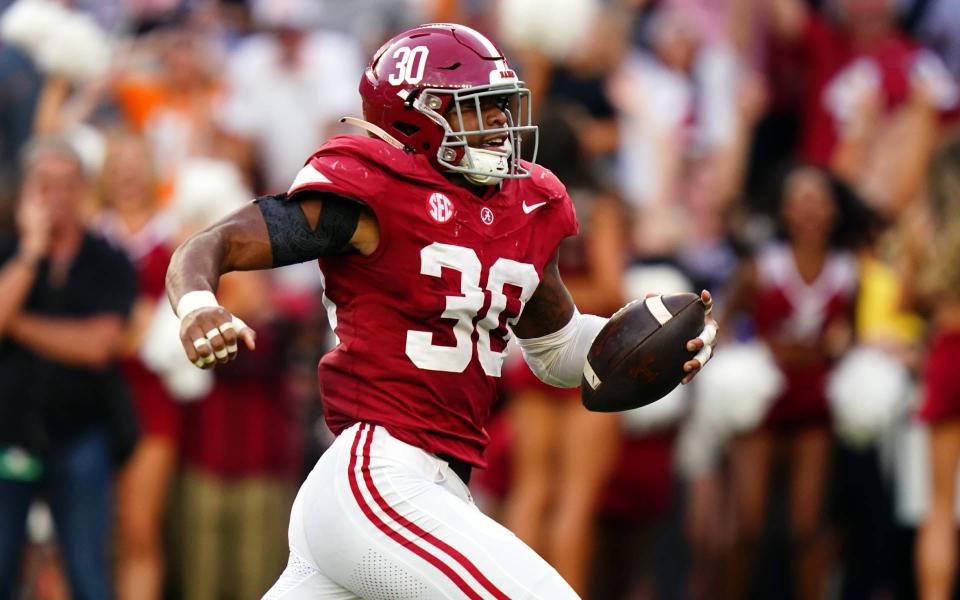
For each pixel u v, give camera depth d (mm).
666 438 24594
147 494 23828
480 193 13445
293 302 25859
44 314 22625
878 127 31250
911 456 25156
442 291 13031
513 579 12578
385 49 13609
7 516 22547
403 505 12828
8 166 26547
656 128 29219
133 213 24641
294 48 30625
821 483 26219
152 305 24141
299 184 12766
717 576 26484
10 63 30000
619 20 29797
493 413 24969
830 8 32031
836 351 26234
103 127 28672
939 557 23094
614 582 25016
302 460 25578
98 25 32875
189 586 24578
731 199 30016
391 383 13125
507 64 13578
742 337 26406
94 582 22797
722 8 31812
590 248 23078
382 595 12844
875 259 26922
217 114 30141
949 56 32875
